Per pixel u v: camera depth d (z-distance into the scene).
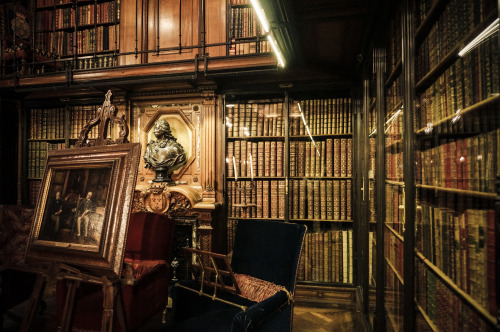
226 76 3.31
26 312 1.88
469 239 0.91
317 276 3.49
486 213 0.81
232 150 3.70
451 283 1.03
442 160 1.11
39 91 3.86
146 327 2.35
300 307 3.35
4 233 3.14
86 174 2.12
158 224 2.60
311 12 1.97
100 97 4.00
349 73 3.21
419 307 1.36
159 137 3.66
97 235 1.90
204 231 3.50
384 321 1.95
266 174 3.62
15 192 4.23
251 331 1.66
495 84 0.75
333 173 3.49
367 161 2.54
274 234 2.24
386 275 1.95
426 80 1.29
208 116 3.69
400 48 1.62
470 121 0.90
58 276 1.90
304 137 3.59
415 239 1.40
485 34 0.81
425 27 1.29
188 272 3.65
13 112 4.20
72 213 2.04
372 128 2.38
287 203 3.54
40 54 4.10
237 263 2.36
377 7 1.85
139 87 3.71
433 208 1.20
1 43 4.02
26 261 2.05
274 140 3.77
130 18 3.91
